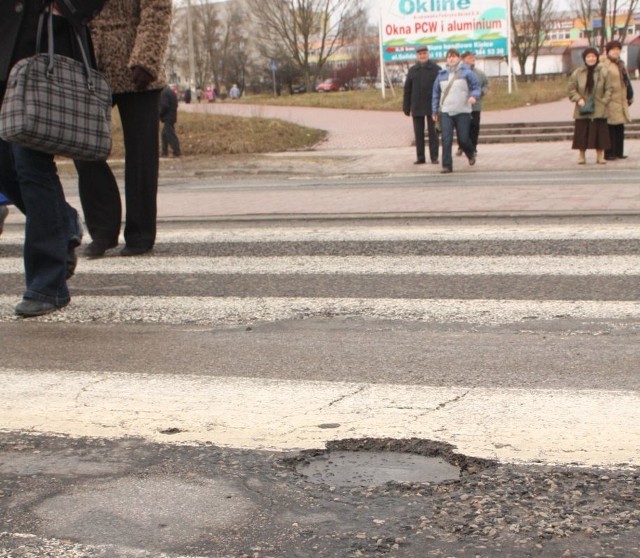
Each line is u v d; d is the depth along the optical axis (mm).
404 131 28469
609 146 16531
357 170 18234
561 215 9320
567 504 2936
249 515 2924
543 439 3477
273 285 6520
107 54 7320
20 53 5547
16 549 2730
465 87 16344
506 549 2660
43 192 5719
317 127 30484
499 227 8727
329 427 3676
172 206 11531
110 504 3031
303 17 76062
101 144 5641
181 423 3775
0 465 3385
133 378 4434
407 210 10141
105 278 6906
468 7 34969
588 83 16344
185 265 7348
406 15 35406
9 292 6562
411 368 4473
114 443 3574
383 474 3229
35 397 4180
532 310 5566
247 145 26078
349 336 5105
